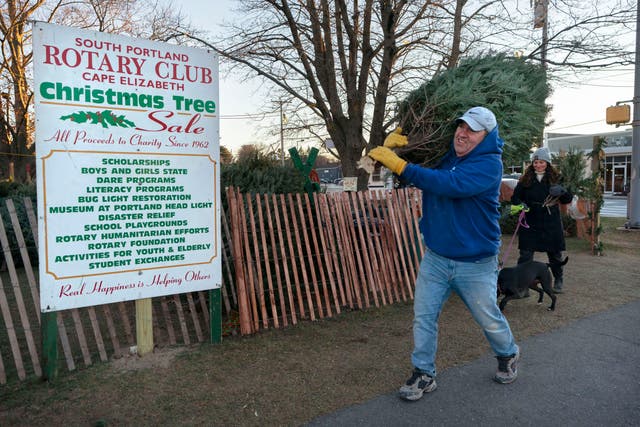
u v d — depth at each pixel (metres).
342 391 3.32
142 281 3.75
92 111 3.42
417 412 3.04
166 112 3.74
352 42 6.85
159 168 3.74
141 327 3.90
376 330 4.60
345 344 4.23
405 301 5.61
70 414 3.02
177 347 4.14
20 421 2.93
